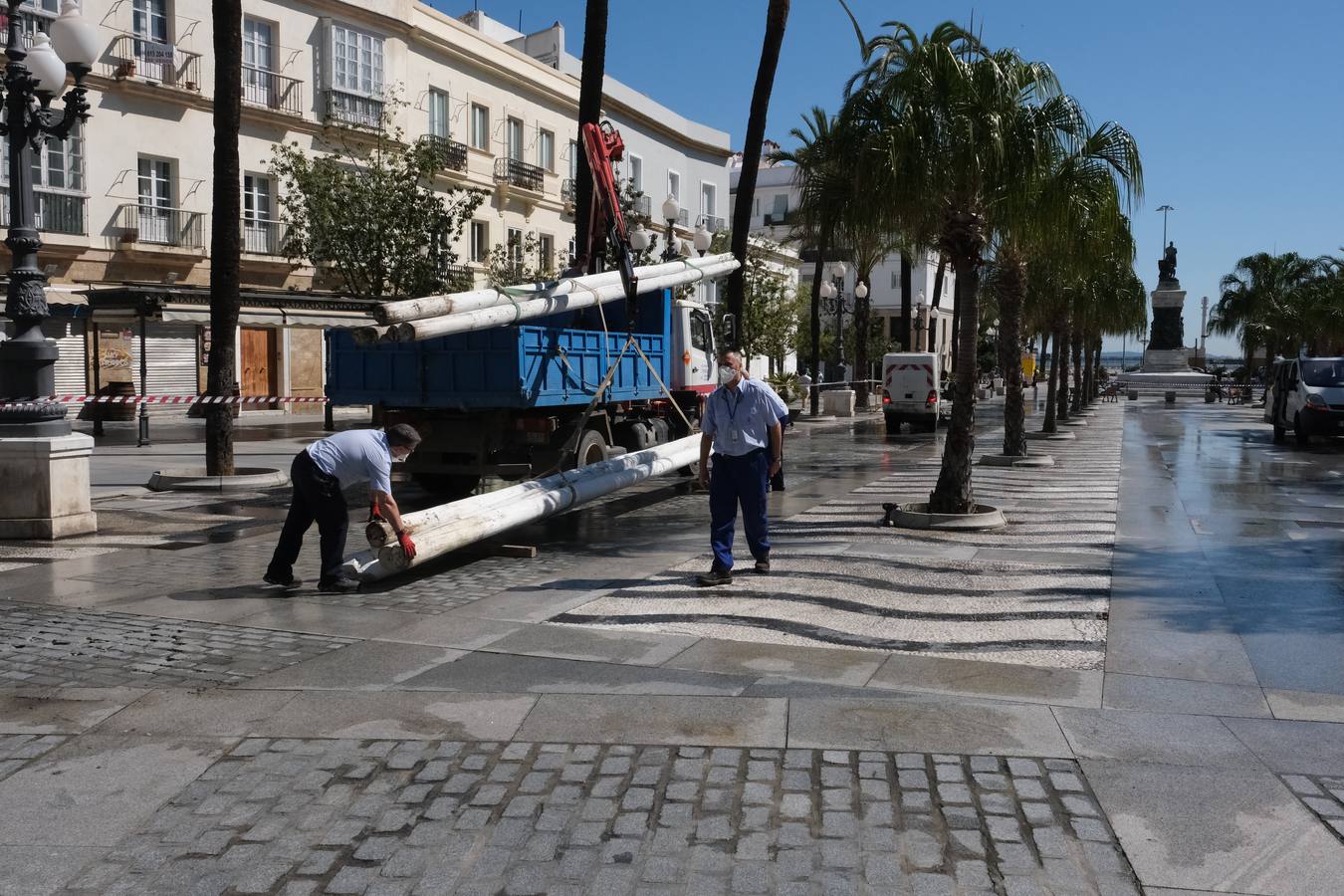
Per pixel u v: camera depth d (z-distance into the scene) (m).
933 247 11.42
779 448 8.09
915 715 4.92
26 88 9.77
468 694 5.24
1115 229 13.05
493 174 35.25
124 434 22.72
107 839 3.69
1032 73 10.62
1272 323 61.28
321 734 4.70
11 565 8.67
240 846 3.63
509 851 3.60
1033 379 51.66
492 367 11.65
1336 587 7.82
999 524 10.70
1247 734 4.70
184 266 26.83
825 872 3.44
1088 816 3.83
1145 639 6.34
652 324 15.12
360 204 23.33
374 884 3.38
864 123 10.49
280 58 28.03
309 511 7.76
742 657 5.89
